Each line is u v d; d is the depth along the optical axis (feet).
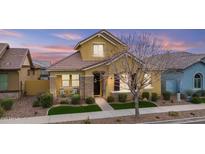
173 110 51.62
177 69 76.23
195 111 50.55
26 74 84.53
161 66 60.49
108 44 72.33
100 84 69.87
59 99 64.03
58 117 45.11
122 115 46.73
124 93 64.18
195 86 77.87
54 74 65.98
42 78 115.96
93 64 65.57
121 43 66.13
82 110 51.31
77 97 58.54
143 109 52.70
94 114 47.60
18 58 74.59
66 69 65.57
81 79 66.90
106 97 65.36
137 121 41.78
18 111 50.60
